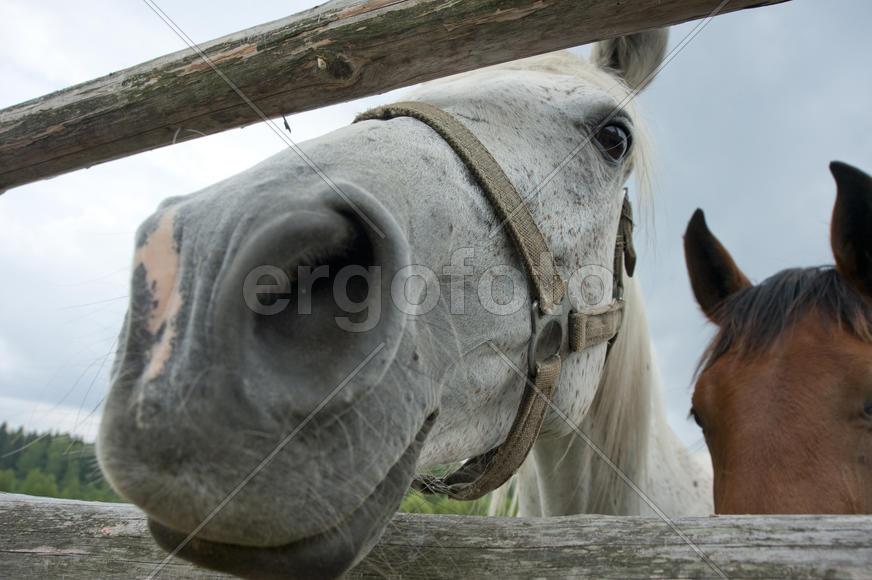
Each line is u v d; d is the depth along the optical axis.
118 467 0.71
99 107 1.43
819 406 1.47
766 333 1.66
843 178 1.60
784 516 0.88
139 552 1.19
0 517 1.35
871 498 1.41
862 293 1.64
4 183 1.68
